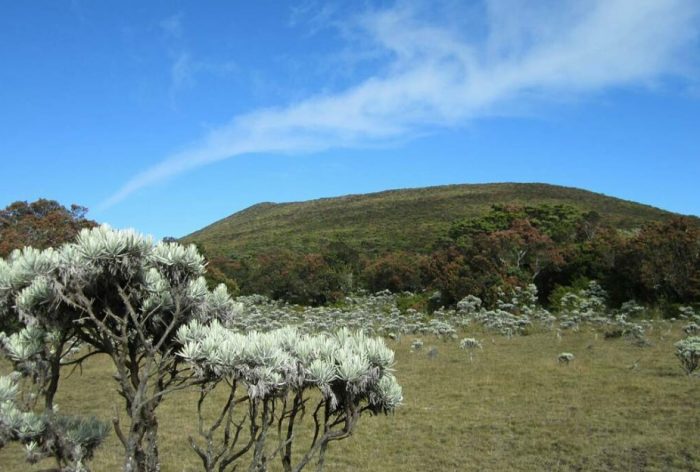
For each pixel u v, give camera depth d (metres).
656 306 21.12
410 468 7.52
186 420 9.72
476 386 11.53
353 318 20.94
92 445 3.90
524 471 7.20
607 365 12.72
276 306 26.69
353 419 3.70
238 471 7.28
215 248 62.41
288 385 3.50
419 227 57.62
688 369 11.24
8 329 3.85
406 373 13.08
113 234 3.49
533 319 20.77
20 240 19.22
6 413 3.50
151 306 3.92
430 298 26.25
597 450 7.60
